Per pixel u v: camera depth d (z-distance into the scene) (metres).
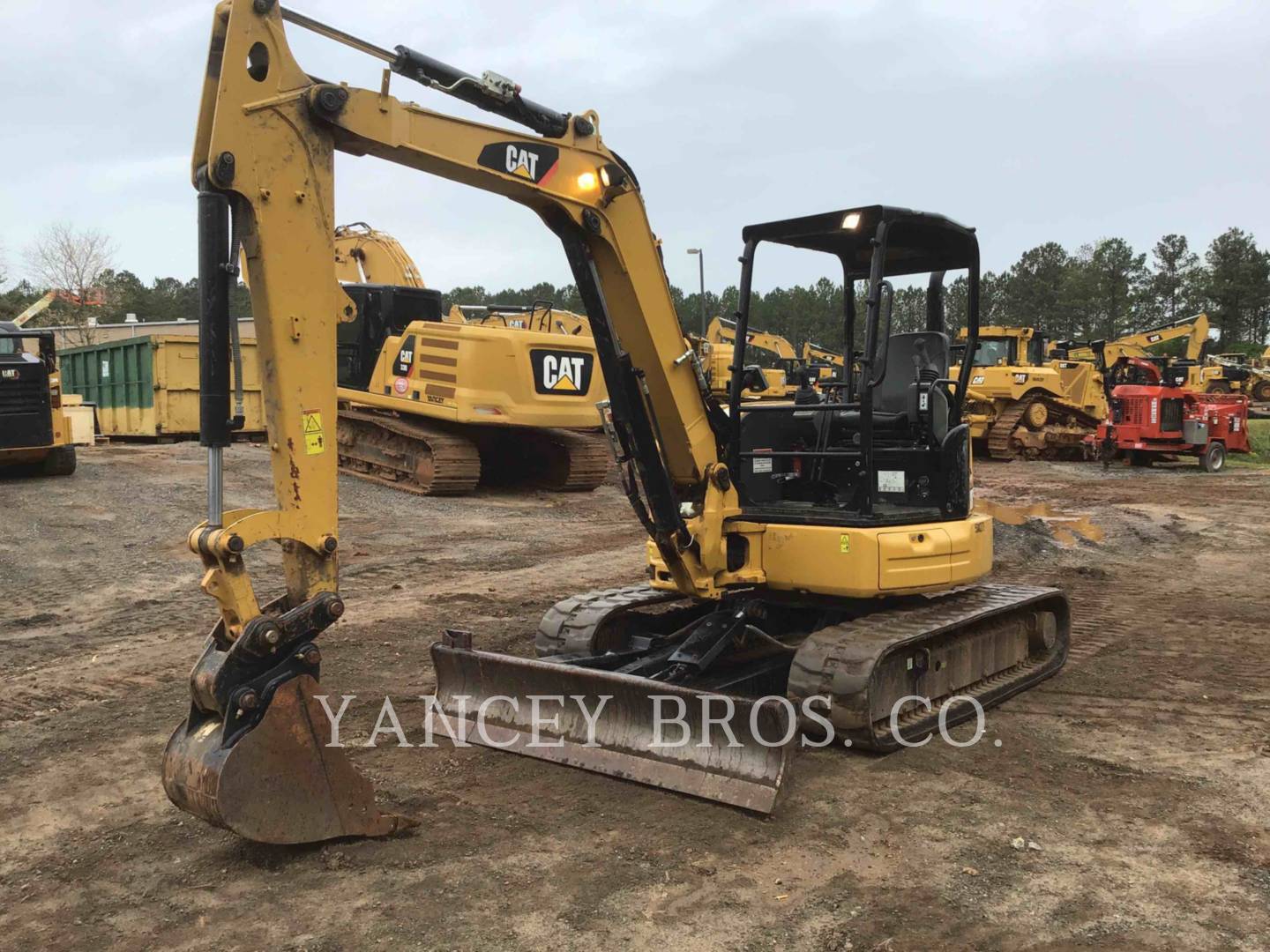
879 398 6.55
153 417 20.31
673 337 5.84
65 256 41.97
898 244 6.43
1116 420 23.55
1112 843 4.38
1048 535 13.11
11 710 6.31
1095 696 6.62
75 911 3.81
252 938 3.59
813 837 4.41
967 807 4.76
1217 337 75.50
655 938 3.57
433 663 5.83
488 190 5.07
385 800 4.78
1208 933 3.62
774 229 6.13
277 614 4.04
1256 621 8.94
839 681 5.32
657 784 4.85
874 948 3.51
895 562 5.79
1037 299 81.56
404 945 3.52
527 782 5.02
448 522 14.19
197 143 4.02
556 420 15.88
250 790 3.90
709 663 5.83
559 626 6.63
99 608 9.07
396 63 4.46
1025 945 3.54
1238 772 5.26
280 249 4.08
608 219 5.45
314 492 4.18
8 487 14.17
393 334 17.23
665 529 5.79
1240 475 22.48
